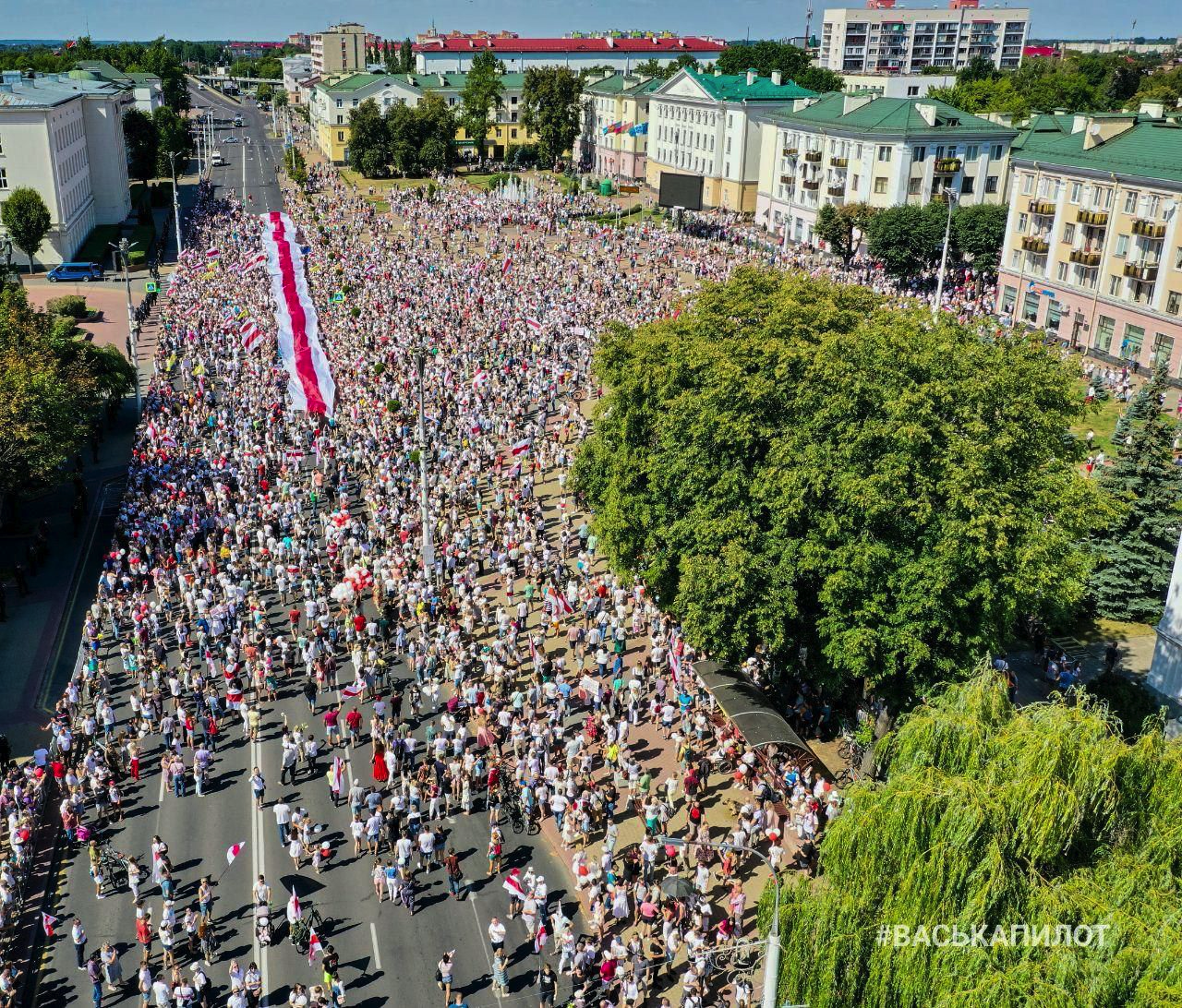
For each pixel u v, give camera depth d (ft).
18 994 92.27
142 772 123.03
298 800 118.73
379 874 103.65
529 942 99.45
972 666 109.91
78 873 107.65
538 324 258.16
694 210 465.47
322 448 201.98
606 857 103.35
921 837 67.92
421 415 157.07
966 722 73.77
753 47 631.15
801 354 119.14
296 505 179.01
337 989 90.99
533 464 203.31
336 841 112.47
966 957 63.31
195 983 90.17
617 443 148.66
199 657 144.15
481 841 112.98
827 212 365.40
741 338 137.49
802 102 444.14
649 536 135.33
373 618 154.30
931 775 70.13
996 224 324.80
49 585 166.91
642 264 378.94
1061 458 120.16
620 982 93.09
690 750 123.03
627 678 141.38
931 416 108.17
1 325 197.06
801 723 130.11
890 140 372.99
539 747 119.24
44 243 387.55
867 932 68.18
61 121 395.96
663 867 108.47
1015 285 309.42
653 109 548.72
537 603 160.66
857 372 112.78
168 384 241.76
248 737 129.59
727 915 101.91
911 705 113.91
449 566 166.30
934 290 337.72
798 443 115.85
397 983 94.27
